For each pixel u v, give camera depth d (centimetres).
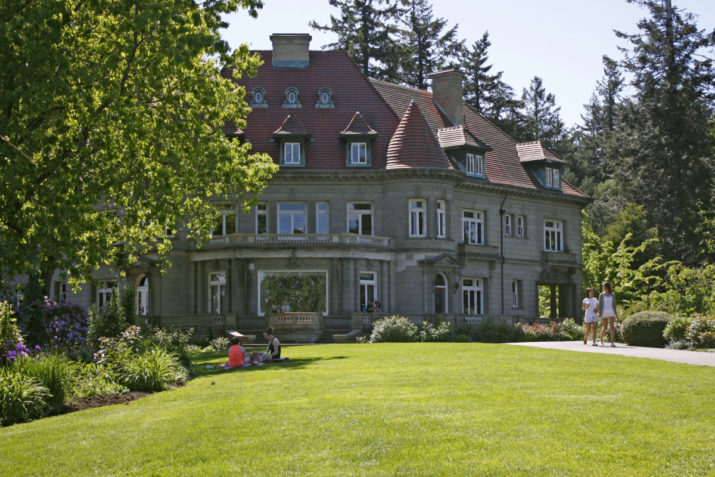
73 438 1398
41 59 1962
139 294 4962
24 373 1756
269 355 2659
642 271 6019
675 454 1112
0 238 1983
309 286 4697
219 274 4794
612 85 10312
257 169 2889
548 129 10256
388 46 7950
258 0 2473
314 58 5462
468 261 5266
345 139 5000
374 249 4784
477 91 8588
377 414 1424
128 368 2056
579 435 1221
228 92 2733
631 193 7300
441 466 1082
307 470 1102
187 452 1241
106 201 2447
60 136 2152
